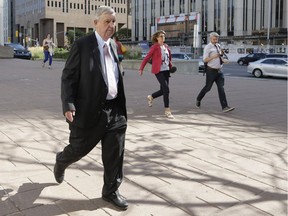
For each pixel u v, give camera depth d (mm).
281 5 68625
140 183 4242
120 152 3623
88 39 3439
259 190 4105
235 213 3576
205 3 71438
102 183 4219
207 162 4980
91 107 3420
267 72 25781
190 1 74125
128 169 4664
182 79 16875
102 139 3613
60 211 3564
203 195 3957
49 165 4762
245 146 5758
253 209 3660
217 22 69750
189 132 6539
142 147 5582
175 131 6582
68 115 3371
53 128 6578
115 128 3572
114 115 3580
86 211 3574
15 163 4805
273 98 11055
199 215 3533
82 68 3406
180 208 3670
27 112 7902
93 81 3395
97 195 3906
